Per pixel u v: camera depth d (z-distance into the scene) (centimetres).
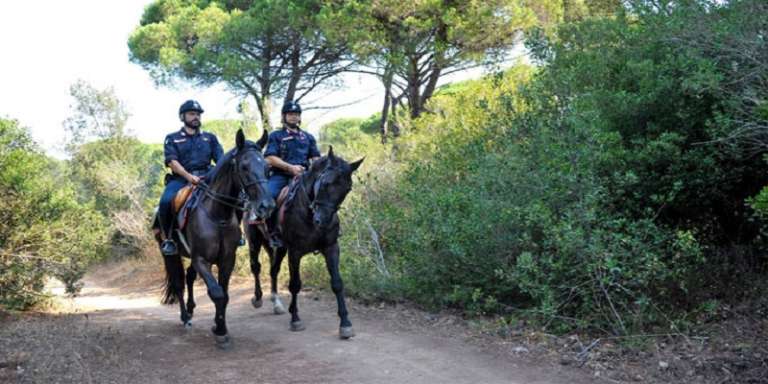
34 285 983
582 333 712
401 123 1733
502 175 810
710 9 743
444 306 891
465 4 1969
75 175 2673
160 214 771
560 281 753
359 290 987
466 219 836
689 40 739
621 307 723
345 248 1069
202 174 777
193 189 741
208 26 2275
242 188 688
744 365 575
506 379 593
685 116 748
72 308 1071
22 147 1024
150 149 3058
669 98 774
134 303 1248
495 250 813
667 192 764
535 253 789
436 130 1456
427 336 757
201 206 712
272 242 829
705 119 755
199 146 784
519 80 1293
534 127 824
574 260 725
